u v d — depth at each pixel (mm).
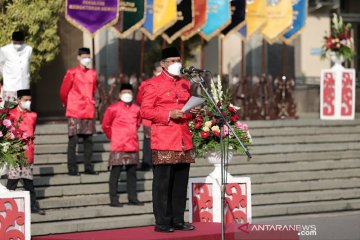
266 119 23266
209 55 27156
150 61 24328
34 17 18781
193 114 11578
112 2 19281
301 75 29094
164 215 11289
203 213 12578
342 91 22375
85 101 15742
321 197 17422
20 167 12602
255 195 16984
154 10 20438
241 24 22297
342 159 19422
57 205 14883
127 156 15055
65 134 17734
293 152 19156
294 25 23656
